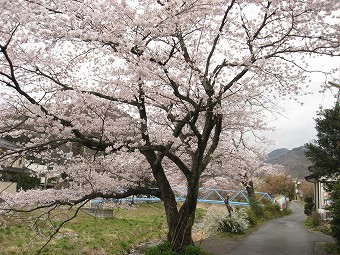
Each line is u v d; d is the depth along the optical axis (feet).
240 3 27.71
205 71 28.14
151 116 34.09
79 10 21.90
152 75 25.80
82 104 27.22
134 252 43.70
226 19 28.91
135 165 33.99
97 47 23.34
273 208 91.61
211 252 36.96
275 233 53.83
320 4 27.27
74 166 29.89
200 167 31.99
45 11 19.81
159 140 31.30
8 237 42.86
